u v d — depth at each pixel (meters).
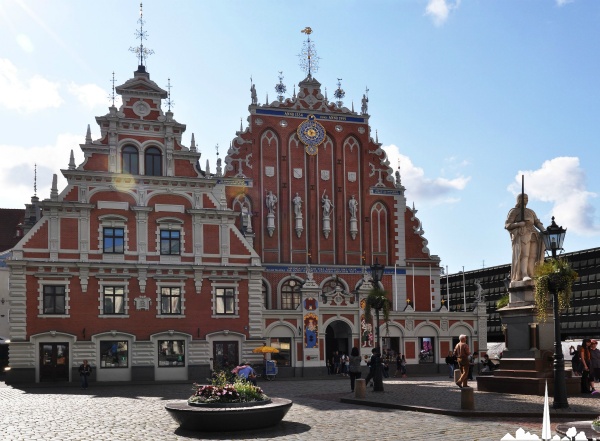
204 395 22.64
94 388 46.53
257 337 57.38
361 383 31.48
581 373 32.38
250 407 21.50
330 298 62.31
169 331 54.84
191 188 57.78
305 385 46.22
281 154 70.44
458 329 66.19
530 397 29.20
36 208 65.62
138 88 57.97
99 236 54.91
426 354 64.94
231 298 57.41
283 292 68.00
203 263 56.94
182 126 58.47
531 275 32.56
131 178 56.25
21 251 52.84
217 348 56.41
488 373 38.56
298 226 69.31
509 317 32.59
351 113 73.12
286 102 71.38
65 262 53.31
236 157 69.19
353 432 20.86
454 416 24.25
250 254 58.47
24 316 52.00
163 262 56.06
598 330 75.12
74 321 53.09
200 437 20.45
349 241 71.19
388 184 73.25
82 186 55.09
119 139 56.84
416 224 73.44
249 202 68.81
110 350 53.75
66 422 24.70
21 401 35.19
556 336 25.17
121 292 54.62
